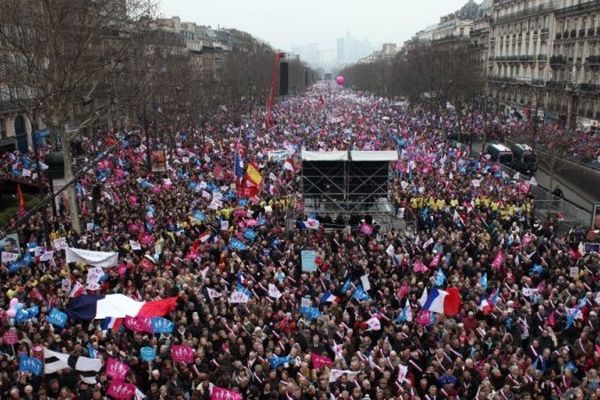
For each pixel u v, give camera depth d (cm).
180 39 11038
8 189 4006
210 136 7681
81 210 3681
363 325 2019
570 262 2725
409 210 3647
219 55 16188
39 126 7350
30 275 2388
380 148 6147
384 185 3697
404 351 1788
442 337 1891
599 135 7338
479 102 12338
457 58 10525
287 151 5503
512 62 11394
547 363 1825
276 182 4281
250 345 1886
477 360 1791
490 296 2200
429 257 2659
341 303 2272
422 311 1973
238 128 8350
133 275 2405
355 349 1952
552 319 2064
